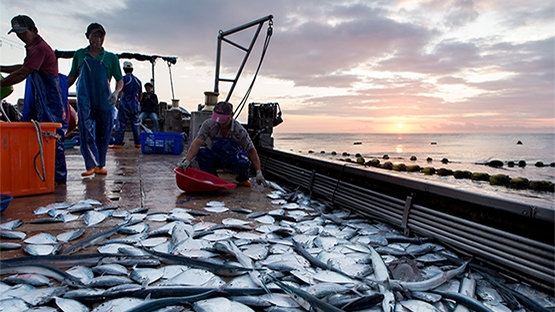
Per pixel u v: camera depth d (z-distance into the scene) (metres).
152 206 3.95
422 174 15.33
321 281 2.27
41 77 4.19
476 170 18.02
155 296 1.99
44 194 4.20
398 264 2.51
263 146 7.17
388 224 3.66
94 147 5.19
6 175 3.88
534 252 2.29
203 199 4.41
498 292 2.26
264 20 6.35
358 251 2.87
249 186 5.40
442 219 3.02
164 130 12.99
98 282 2.10
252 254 2.64
